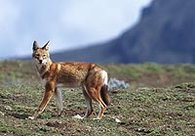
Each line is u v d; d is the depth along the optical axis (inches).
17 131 910.4
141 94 1240.8
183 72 2709.2
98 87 1036.5
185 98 1211.9
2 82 1843.0
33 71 2311.8
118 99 1198.3
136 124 1003.3
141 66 2741.1
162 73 2613.2
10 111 1051.3
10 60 2551.7
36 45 1043.9
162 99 1208.8
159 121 1026.7
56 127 946.1
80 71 1041.5
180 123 1013.2
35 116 1010.1
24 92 1267.2
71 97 1221.1
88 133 929.5
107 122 1006.4
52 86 1033.5
